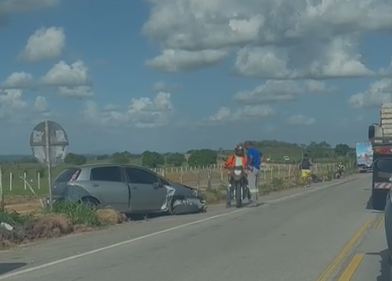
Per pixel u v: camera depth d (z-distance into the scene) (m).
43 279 10.45
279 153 77.25
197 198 22.03
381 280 10.05
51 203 18.39
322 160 79.50
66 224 16.78
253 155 24.58
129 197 20.03
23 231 15.52
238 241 14.56
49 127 18.56
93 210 18.33
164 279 10.33
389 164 21.72
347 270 10.88
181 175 42.06
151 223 18.92
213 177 47.66
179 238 15.27
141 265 11.63
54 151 18.59
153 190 20.73
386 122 27.80
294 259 12.05
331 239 14.68
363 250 13.01
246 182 24.17
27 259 12.59
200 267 11.34
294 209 22.41
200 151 57.25
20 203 28.44
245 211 21.94
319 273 10.65
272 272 10.78
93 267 11.51
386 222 8.73
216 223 18.36
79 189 19.28
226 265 11.52
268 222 18.34
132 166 20.59
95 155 50.06
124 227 17.97
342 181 47.12
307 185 40.59
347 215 20.08
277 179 38.34
